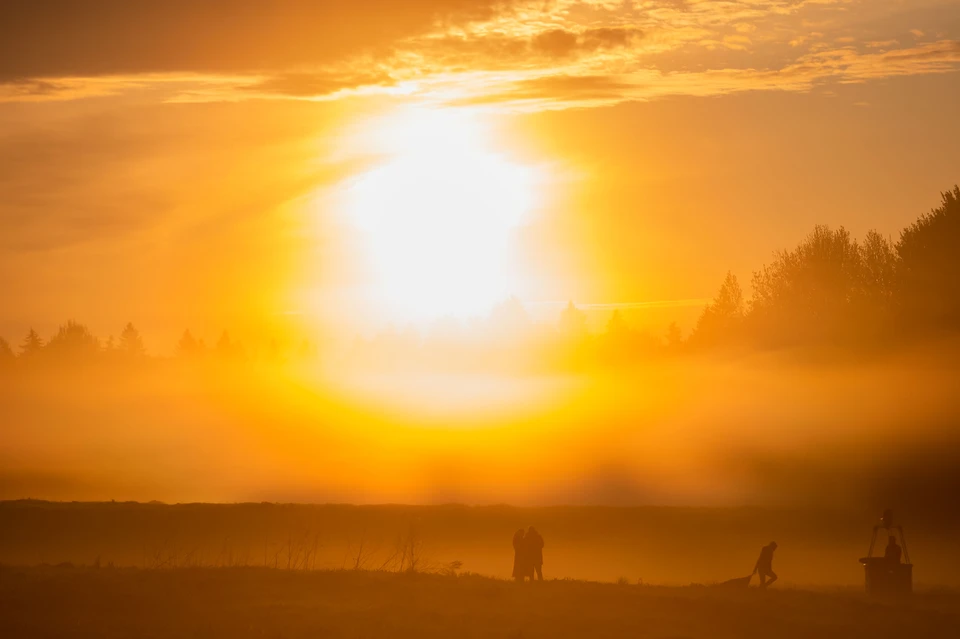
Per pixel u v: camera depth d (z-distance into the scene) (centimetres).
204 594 6944
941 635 6638
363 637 5847
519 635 6006
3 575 7425
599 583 8975
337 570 8625
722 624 6756
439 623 6319
